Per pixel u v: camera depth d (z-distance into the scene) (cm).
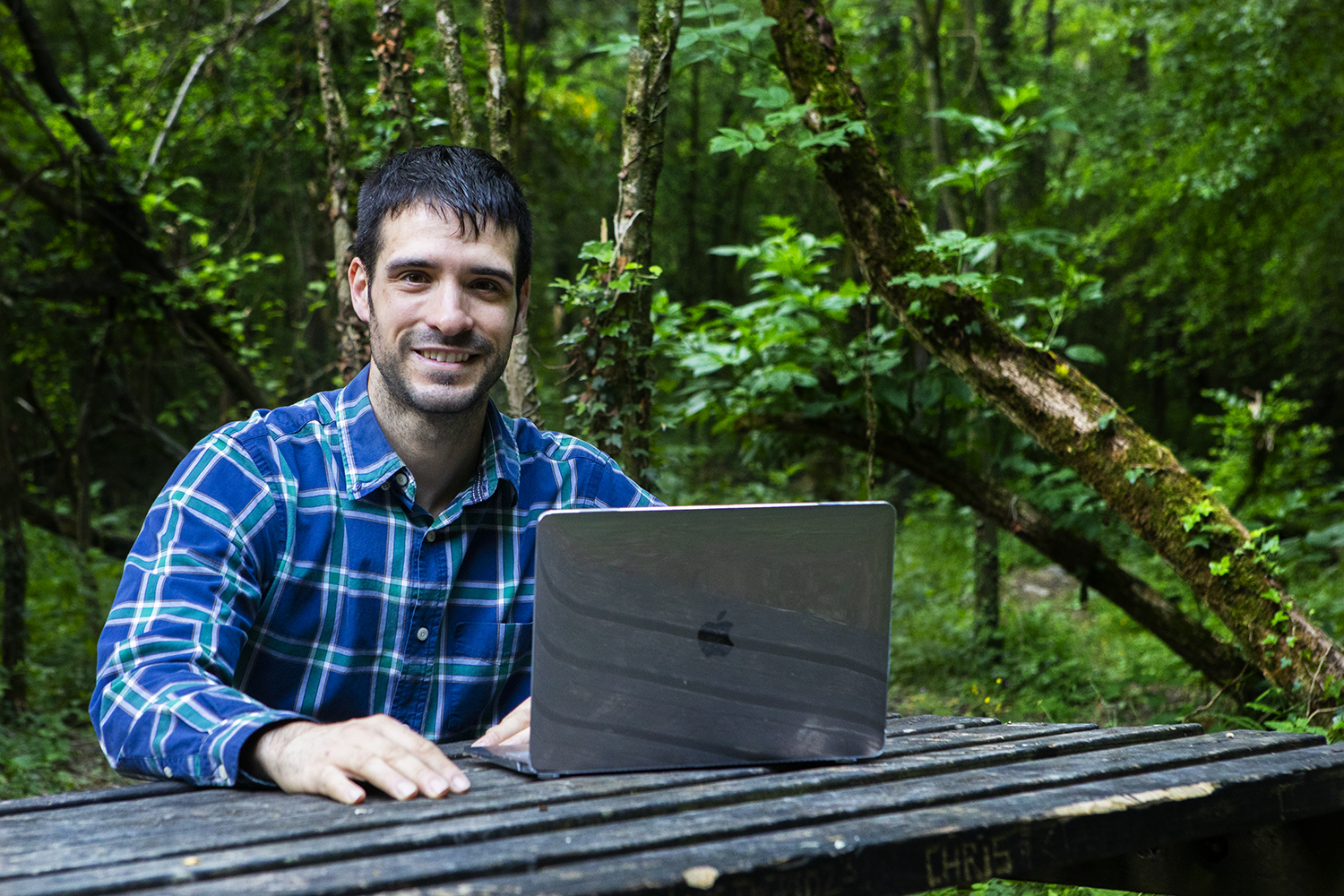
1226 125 1027
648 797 130
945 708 608
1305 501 644
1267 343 1762
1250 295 1283
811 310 537
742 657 154
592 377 377
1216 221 1140
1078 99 1262
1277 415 744
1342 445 1591
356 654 187
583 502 207
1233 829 136
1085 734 174
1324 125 1016
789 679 156
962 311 414
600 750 149
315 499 184
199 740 146
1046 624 765
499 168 187
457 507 191
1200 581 393
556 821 118
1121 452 404
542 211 1238
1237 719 396
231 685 172
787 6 414
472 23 1142
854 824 117
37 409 823
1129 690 609
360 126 645
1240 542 389
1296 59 955
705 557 153
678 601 152
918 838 113
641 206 378
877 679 159
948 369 529
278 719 146
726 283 2159
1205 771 142
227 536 175
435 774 135
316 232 727
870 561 159
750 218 2139
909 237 416
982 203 798
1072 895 268
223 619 169
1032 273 740
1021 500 550
